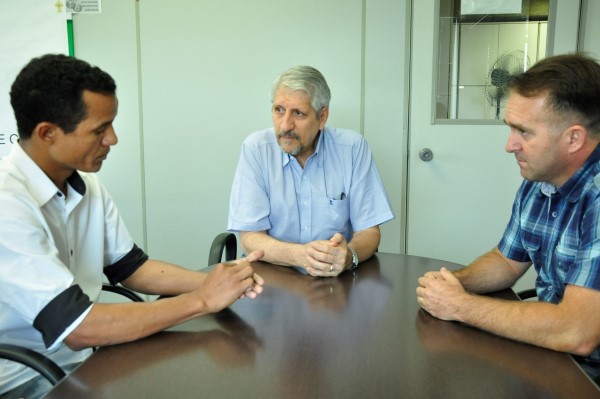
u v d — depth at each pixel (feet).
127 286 4.62
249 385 2.61
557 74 3.44
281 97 5.37
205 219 8.32
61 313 3.19
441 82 7.86
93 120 3.52
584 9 7.54
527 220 4.34
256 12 7.78
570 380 2.68
